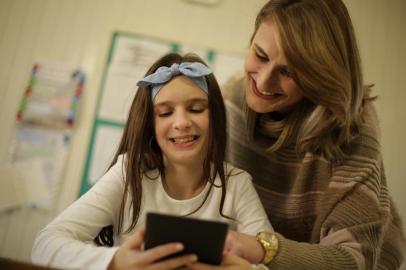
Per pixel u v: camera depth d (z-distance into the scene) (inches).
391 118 67.9
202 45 66.8
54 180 62.7
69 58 65.9
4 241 61.1
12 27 66.4
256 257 24.9
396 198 65.6
